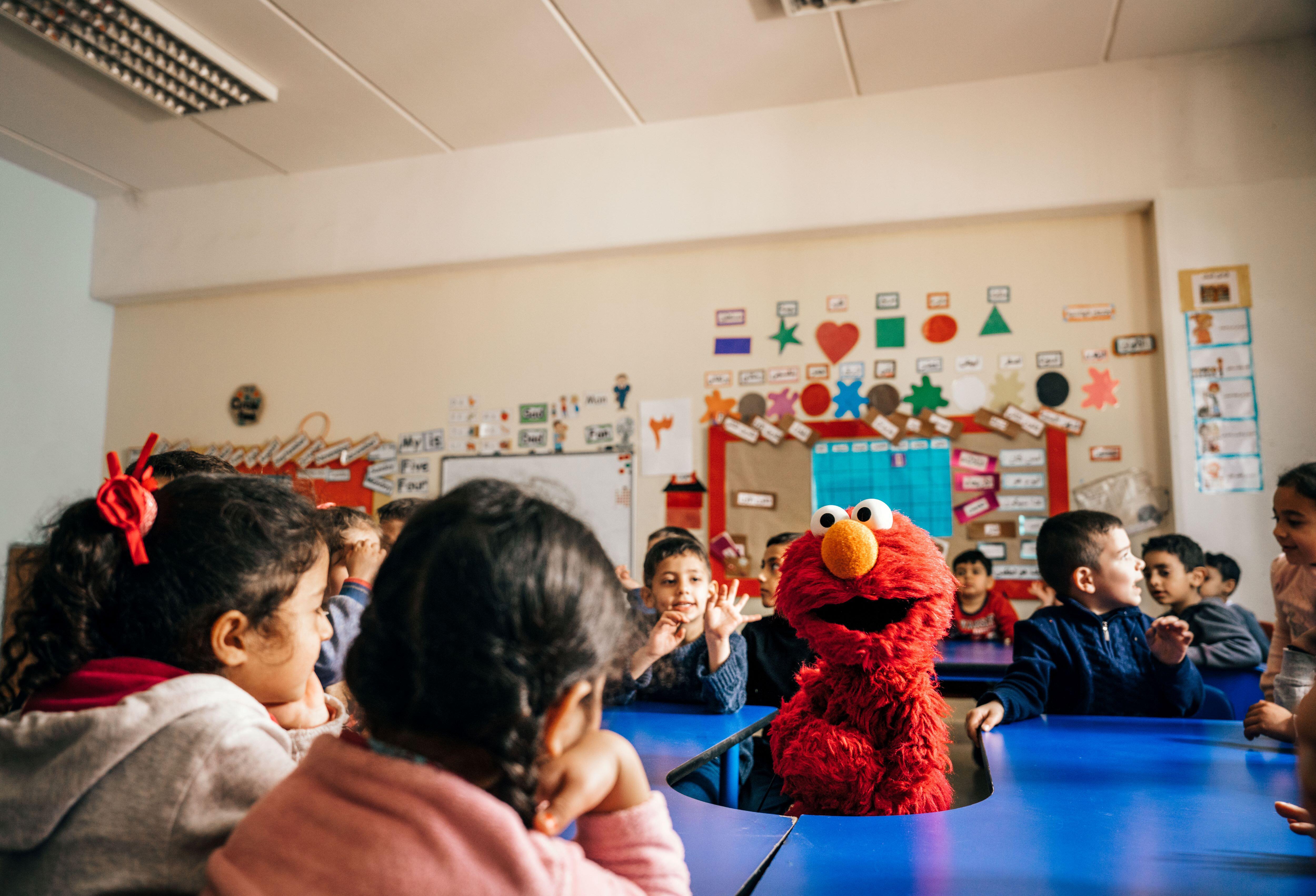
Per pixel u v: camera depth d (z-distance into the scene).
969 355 3.14
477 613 0.43
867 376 3.24
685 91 3.19
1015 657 1.56
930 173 3.12
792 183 3.26
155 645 0.61
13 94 3.22
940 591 0.96
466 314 3.75
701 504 3.36
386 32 2.84
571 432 3.55
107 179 3.95
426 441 3.73
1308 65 2.80
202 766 0.54
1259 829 0.77
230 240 3.95
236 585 0.62
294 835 0.45
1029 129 3.03
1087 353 3.03
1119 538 1.59
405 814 0.44
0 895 0.53
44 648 0.60
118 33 2.84
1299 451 2.71
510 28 2.82
